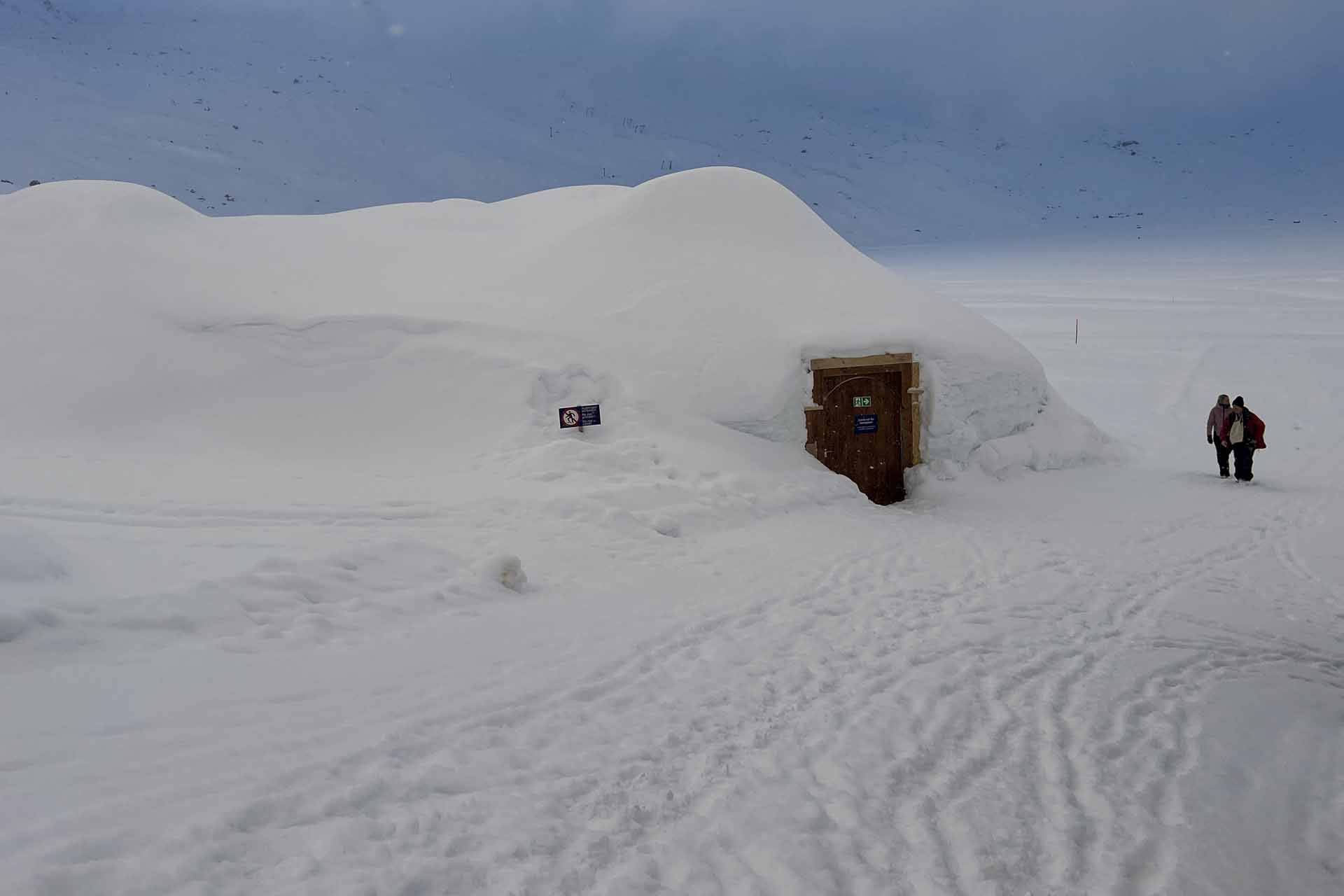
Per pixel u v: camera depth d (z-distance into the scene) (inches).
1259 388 993.5
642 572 353.4
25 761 162.1
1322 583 410.9
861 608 334.6
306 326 542.9
